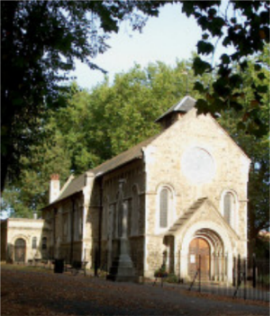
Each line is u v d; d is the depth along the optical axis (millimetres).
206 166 38188
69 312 14711
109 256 42406
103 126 63969
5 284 21266
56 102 11078
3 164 13109
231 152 38969
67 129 66938
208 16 9992
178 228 34969
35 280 24328
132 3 16250
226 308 17750
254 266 30438
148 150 36812
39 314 13945
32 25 11922
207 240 36219
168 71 64562
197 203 36688
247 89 32562
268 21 9828
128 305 16734
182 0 10219
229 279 35125
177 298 20328
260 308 18688
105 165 51625
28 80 11062
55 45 11797
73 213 52469
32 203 70312
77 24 17344
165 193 36969
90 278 30312
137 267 36656
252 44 9992
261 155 43156
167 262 35219
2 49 11227
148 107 59688
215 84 9945
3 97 10586
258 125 9836
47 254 60875
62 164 64938
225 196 38375
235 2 9898
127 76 65000
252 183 44219
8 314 13633
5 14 12070
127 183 40531
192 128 38250
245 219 38312
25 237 60344
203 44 9922
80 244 48406
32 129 20812
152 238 35812
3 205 65938
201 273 35719
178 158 37469
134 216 38781
